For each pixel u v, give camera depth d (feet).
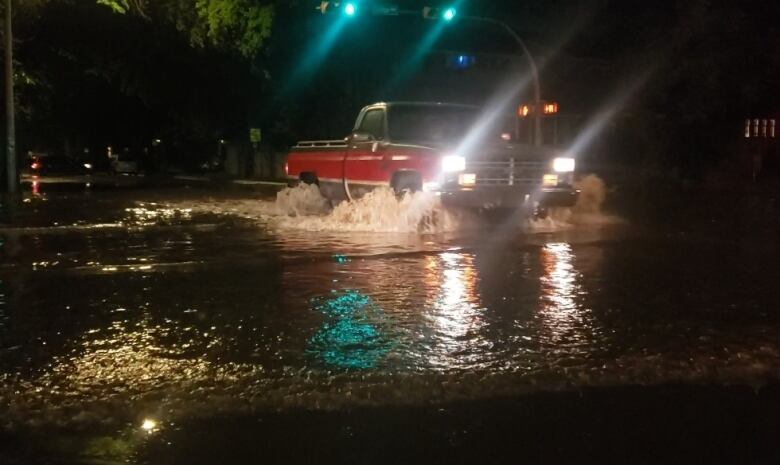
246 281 35.14
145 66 130.62
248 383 20.83
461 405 19.39
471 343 24.44
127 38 117.19
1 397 19.88
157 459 16.58
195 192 105.60
